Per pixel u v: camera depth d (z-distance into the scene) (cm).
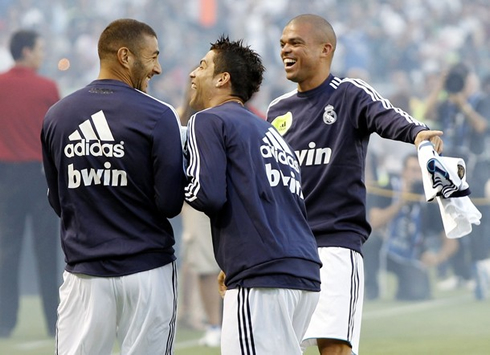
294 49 1858
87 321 1595
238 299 1547
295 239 1573
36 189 3123
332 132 1850
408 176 3881
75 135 1588
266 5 7125
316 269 1589
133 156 1573
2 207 3130
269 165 1579
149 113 1580
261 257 1537
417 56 6469
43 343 2984
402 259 3834
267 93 5241
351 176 1844
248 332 1536
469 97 3975
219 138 1555
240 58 1633
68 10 6419
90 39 6188
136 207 1589
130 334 1597
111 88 1605
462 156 3909
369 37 6519
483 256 3834
